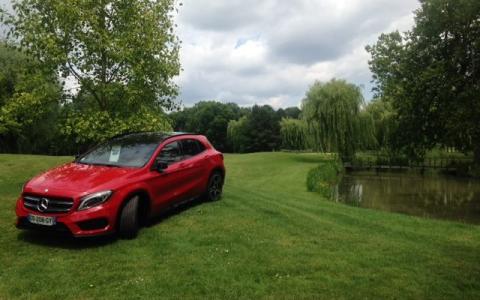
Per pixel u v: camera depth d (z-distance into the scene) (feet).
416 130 118.73
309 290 15.26
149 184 22.91
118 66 35.27
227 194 35.53
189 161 27.71
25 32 33.65
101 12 34.58
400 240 23.41
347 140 135.44
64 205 19.25
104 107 36.70
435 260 19.48
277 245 20.97
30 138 123.24
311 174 92.22
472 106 96.68
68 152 141.79
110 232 20.12
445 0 104.78
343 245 21.48
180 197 26.43
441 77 105.50
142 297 14.33
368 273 17.28
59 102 37.01
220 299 14.29
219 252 19.44
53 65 34.24
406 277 16.96
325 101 133.18
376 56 132.26
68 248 19.52
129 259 18.16
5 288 14.93
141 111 35.81
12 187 35.65
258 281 16.02
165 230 23.06
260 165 125.29
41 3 33.42
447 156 160.76
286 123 172.55
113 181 20.80
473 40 103.96
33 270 16.70
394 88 125.29
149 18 34.60
